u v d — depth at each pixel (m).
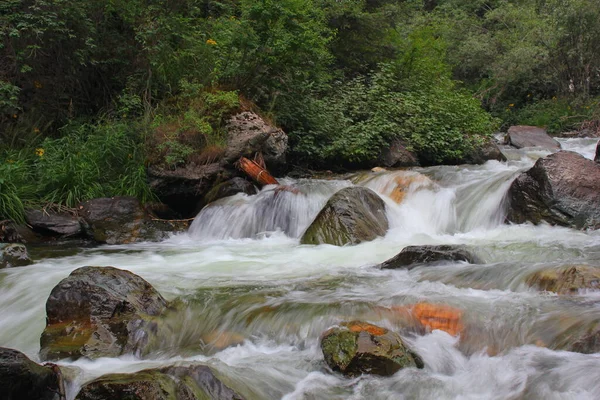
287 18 11.91
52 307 5.31
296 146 12.61
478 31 29.11
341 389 4.12
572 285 5.32
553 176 8.67
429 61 18.16
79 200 10.22
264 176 10.62
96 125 11.88
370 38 17.47
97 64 12.11
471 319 4.87
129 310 5.30
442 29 29.23
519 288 5.61
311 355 4.64
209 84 11.75
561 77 23.55
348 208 8.70
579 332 4.40
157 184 10.49
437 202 9.89
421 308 5.09
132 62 12.36
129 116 11.76
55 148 11.05
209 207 10.04
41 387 3.87
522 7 30.17
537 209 8.70
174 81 11.94
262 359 4.64
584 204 8.46
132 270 7.30
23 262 7.72
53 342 4.93
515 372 4.17
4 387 3.63
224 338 5.06
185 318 5.40
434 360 4.48
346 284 6.11
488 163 13.70
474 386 4.12
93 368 4.51
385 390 4.08
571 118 21.42
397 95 14.87
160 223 9.85
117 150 10.91
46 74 11.79
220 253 8.38
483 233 8.94
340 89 14.91
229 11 13.66
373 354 4.27
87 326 5.07
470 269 6.15
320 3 16.27
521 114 23.72
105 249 8.87
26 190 10.04
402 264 6.71
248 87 12.12
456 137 14.09
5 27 10.79
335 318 5.01
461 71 27.83
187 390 3.63
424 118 14.36
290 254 8.07
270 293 5.82
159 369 3.95
